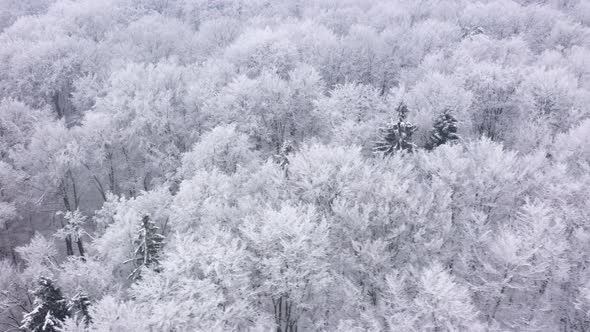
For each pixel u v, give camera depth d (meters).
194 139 45.59
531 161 33.03
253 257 25.44
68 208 42.56
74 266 31.12
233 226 29.25
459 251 29.17
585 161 34.16
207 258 24.84
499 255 25.81
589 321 25.05
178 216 30.14
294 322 26.98
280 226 25.34
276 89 45.34
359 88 44.12
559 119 42.91
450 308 22.41
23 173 40.47
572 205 29.05
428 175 33.34
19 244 41.66
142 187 44.00
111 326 22.89
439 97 43.47
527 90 44.22
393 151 35.34
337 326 25.47
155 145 44.38
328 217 29.38
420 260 27.61
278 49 53.06
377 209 28.55
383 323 25.38
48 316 24.97
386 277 24.62
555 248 25.16
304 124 46.84
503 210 31.92
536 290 27.53
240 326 25.61
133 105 43.44
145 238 27.84
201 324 22.45
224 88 45.06
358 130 38.44
